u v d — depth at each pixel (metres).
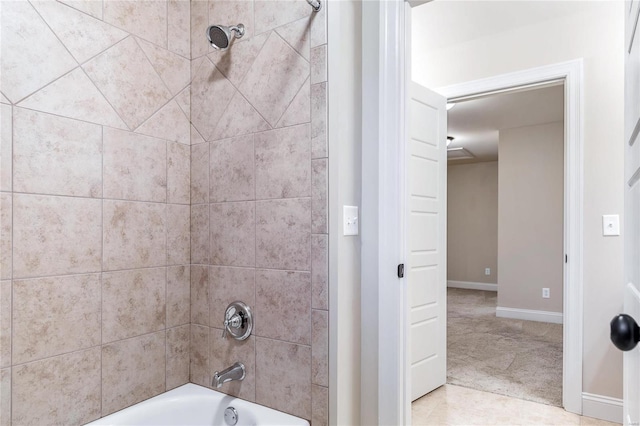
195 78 1.90
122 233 1.62
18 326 1.31
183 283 1.87
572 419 2.34
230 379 1.65
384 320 1.58
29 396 1.33
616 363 2.30
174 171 1.83
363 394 1.63
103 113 1.56
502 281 5.17
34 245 1.35
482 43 2.80
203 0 1.88
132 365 1.65
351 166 1.58
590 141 2.38
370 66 1.66
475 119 4.72
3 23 1.28
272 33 1.66
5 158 1.29
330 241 1.49
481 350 3.72
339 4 1.51
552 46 2.54
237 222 1.74
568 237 2.43
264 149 1.66
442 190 2.87
